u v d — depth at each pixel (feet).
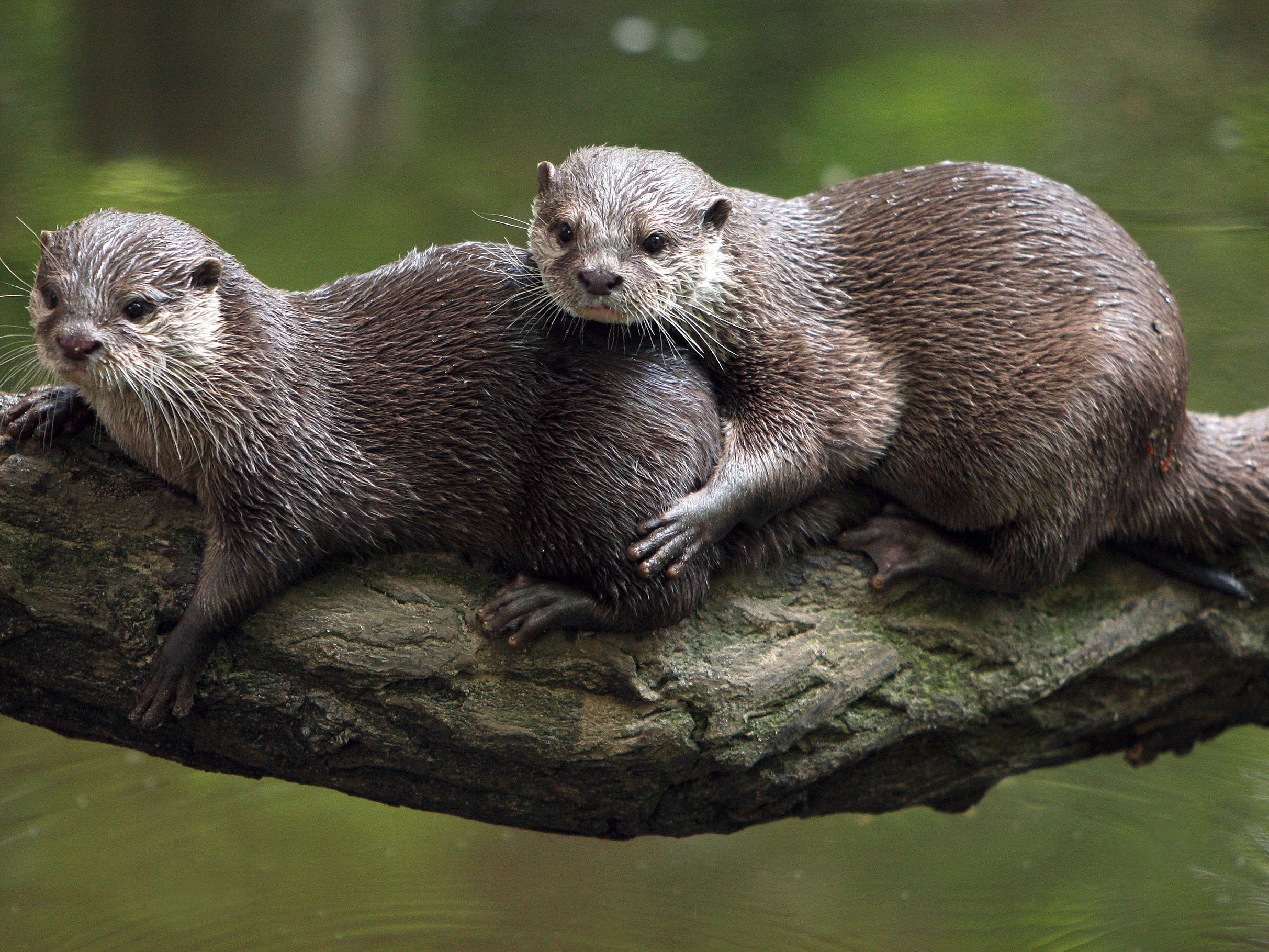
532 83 72.64
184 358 21.80
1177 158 60.80
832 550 25.55
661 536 22.53
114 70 69.67
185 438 22.15
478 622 23.44
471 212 56.18
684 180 24.56
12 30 74.59
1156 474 25.85
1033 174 26.30
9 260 46.91
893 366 25.00
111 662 23.11
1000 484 24.66
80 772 34.53
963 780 27.91
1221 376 45.98
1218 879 30.91
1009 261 24.98
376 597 23.50
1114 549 27.25
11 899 29.66
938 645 25.62
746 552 24.73
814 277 25.30
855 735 25.41
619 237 23.39
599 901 30.66
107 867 31.07
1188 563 27.17
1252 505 26.99
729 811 26.50
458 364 23.61
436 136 64.39
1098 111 66.03
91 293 21.18
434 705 23.52
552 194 24.53
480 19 85.87
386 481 23.32
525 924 29.63
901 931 29.68
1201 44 74.95
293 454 22.68
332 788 25.40
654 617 23.32
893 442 25.13
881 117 66.64
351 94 69.72
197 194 55.83
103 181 55.77
